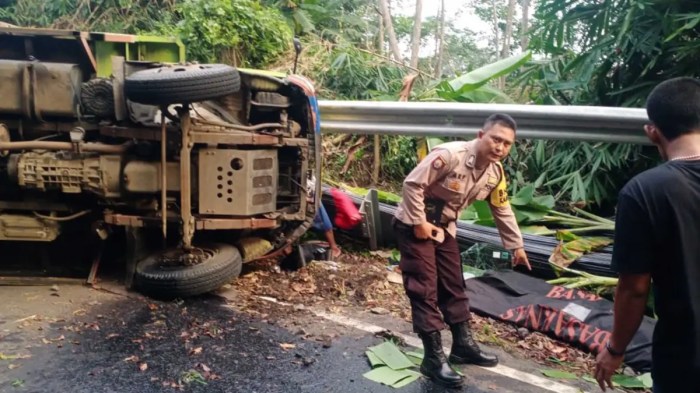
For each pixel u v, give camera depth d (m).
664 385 1.97
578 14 7.27
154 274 4.59
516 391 3.55
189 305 4.61
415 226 3.51
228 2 8.99
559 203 7.25
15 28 4.86
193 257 4.72
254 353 3.84
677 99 1.98
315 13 11.44
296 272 5.58
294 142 4.98
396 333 4.34
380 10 16.77
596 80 7.50
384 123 6.48
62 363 3.58
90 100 4.60
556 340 4.43
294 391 3.38
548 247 5.68
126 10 10.71
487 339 4.33
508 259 5.62
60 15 10.92
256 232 5.46
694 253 1.88
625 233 1.95
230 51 9.21
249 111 5.04
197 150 4.66
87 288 4.90
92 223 5.07
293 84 5.05
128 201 4.79
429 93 8.92
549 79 8.11
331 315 4.62
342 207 6.49
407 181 3.50
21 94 4.69
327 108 6.55
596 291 5.19
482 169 3.57
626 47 7.03
